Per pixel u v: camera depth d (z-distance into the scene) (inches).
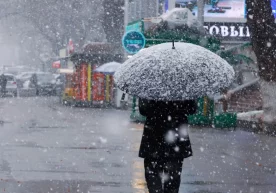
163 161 525.7
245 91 2235.5
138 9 2800.2
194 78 478.0
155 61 488.4
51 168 785.6
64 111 2217.0
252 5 1553.9
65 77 2837.1
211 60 494.6
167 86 475.5
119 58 2738.7
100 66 2485.2
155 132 524.7
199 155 978.1
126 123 1673.2
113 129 1450.5
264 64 1555.1
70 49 2957.7
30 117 1803.6
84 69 2736.2
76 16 4335.6
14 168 778.8
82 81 2731.3
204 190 650.2
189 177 739.4
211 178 733.9
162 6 2773.1
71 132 1330.0
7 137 1180.5
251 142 1239.5
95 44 2810.0
